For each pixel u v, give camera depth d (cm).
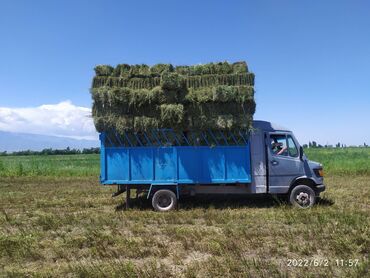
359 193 1454
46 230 927
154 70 1136
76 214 1120
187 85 1141
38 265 675
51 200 1409
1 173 2478
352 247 710
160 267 638
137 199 1334
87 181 2136
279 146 1175
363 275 585
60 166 3008
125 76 1134
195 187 1171
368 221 916
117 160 1147
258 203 1261
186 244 743
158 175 1146
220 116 1116
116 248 752
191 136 1144
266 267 619
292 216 985
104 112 1126
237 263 638
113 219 1030
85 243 792
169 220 1005
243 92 1106
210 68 1139
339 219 935
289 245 727
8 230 920
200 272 611
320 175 1183
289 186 1167
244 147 1155
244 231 836
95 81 1125
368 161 2669
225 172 1148
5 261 695
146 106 1125
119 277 588
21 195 1544
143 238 819
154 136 1139
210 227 921
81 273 604
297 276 585
